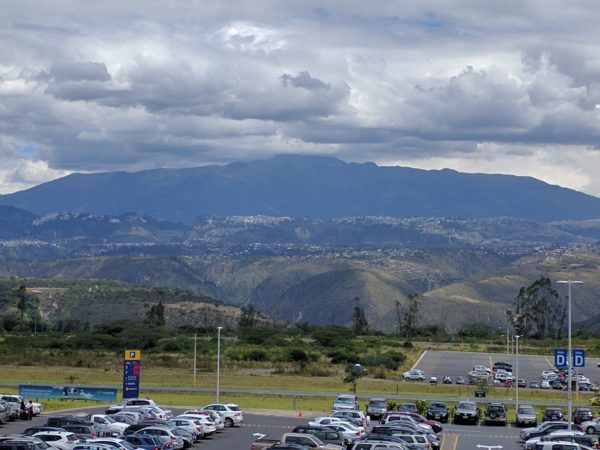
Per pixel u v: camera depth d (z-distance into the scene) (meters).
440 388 158.12
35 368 177.88
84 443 68.88
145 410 101.81
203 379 161.12
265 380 161.25
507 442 92.88
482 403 133.75
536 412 125.88
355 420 92.81
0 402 98.81
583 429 98.25
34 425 97.00
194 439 85.38
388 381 167.38
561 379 167.00
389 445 66.06
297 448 66.56
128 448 69.75
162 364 187.00
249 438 90.06
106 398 128.62
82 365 188.50
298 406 124.88
